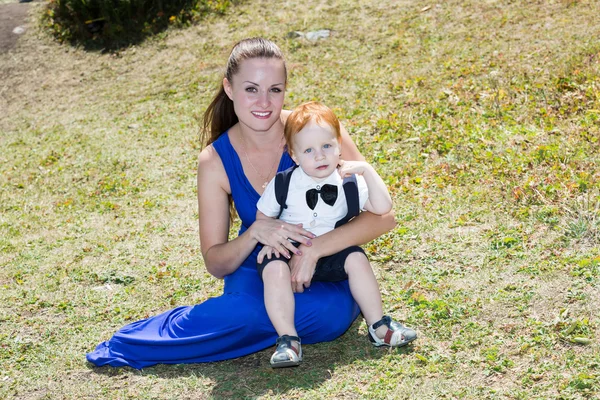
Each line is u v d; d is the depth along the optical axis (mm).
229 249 4203
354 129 8297
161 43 13156
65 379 4246
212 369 4184
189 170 8258
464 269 4914
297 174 4129
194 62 12305
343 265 4094
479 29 10945
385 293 4781
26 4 15609
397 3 12680
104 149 9430
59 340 4762
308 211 4109
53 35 14086
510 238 5129
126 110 10992
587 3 10844
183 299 5199
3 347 4715
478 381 3668
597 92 7656
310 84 10352
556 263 4738
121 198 7672
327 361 4074
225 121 4547
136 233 6613
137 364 4293
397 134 7828
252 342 4219
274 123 4336
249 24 13141
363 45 11461
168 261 5926
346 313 4207
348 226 4129
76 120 10938
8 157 9766
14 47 13922
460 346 4004
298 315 4121
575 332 3947
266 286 3988
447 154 7027
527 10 11156
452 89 8836
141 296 5332
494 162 6547
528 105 7852
